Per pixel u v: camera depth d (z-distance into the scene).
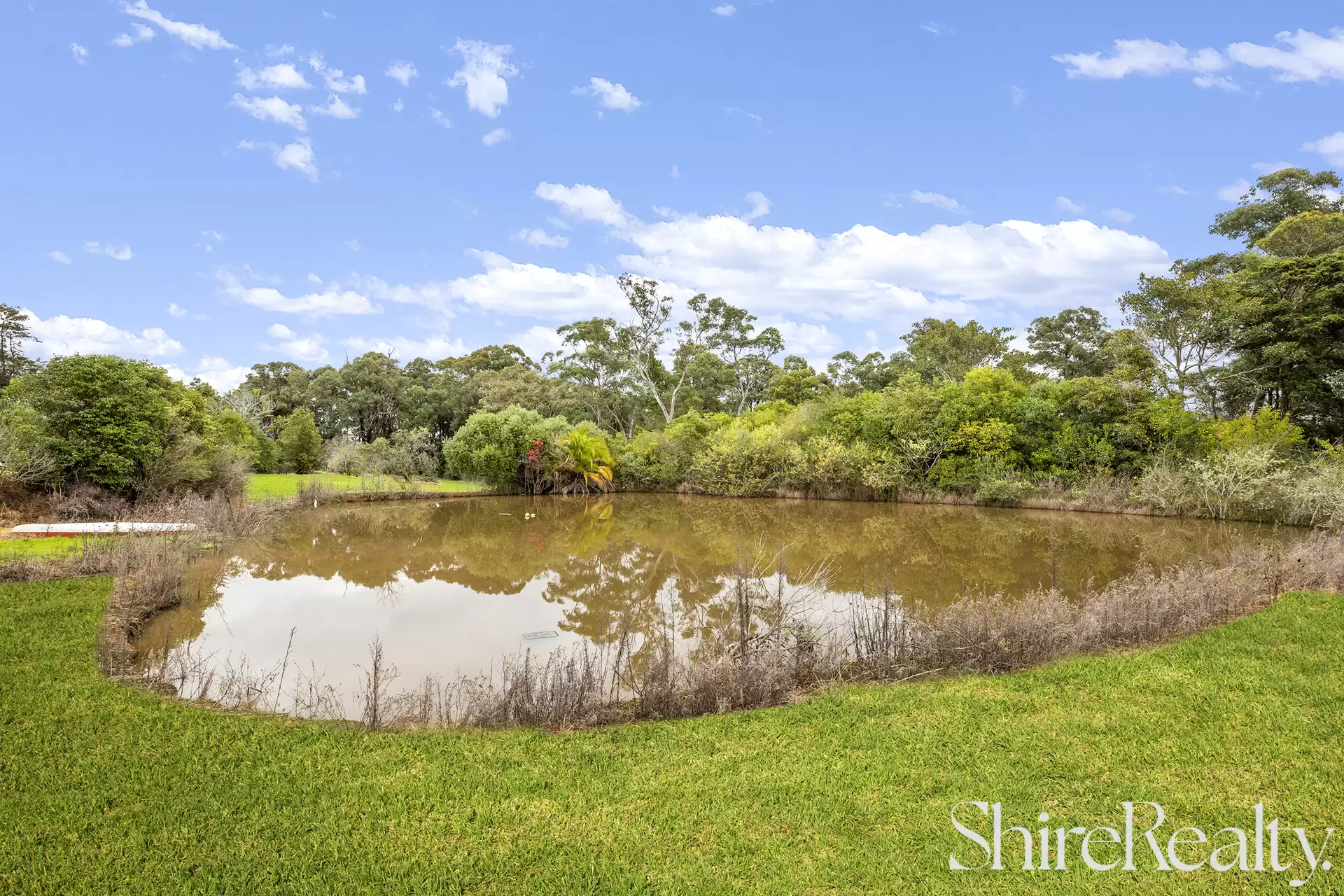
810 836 4.42
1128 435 25.56
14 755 5.47
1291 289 26.75
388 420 48.44
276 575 14.42
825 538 19.56
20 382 16.81
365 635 10.02
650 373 53.69
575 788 5.05
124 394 17.61
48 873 4.02
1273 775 5.08
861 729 6.05
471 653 9.17
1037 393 28.77
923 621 9.24
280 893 3.87
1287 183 33.16
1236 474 21.59
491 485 32.66
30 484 16.38
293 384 52.34
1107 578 13.93
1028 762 5.36
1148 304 28.42
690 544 18.67
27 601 9.72
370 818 4.62
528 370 52.22
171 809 4.70
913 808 4.72
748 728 6.12
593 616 11.09
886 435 30.58
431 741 5.88
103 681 7.05
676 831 4.48
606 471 33.38
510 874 4.04
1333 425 27.39
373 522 22.44
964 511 25.97
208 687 7.33
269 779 5.14
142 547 12.40
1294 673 7.10
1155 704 6.42
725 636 8.98
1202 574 10.45
